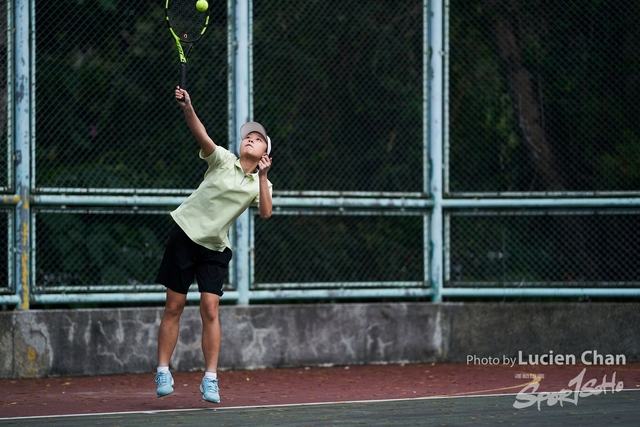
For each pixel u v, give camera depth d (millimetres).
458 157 19531
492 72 19703
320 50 19141
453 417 11727
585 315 19297
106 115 17812
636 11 19703
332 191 18859
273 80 18812
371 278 19172
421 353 18984
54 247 17406
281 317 18297
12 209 17000
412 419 11578
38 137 17391
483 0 19719
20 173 16969
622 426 10992
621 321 19281
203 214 12719
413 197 19203
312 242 18906
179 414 12156
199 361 17812
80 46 17734
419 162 19453
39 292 17094
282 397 14211
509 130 19703
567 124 19766
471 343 19156
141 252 17984
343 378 16781
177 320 12992
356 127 19266
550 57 19766
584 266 19578
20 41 17000
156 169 18062
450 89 19562
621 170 19688
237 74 18172
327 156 19062
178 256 12773
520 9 19750
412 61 19453
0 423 11367
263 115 18719
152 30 18172
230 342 17938
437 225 19250
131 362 17422
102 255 17703
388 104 19406
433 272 19281
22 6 17016
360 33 19359
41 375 16828
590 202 19312
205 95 18328
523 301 19750
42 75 17469
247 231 18234
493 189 19641
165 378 12789
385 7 19438
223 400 13859
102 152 17750
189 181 18266
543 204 19312
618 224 19578
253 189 12852
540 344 19250
